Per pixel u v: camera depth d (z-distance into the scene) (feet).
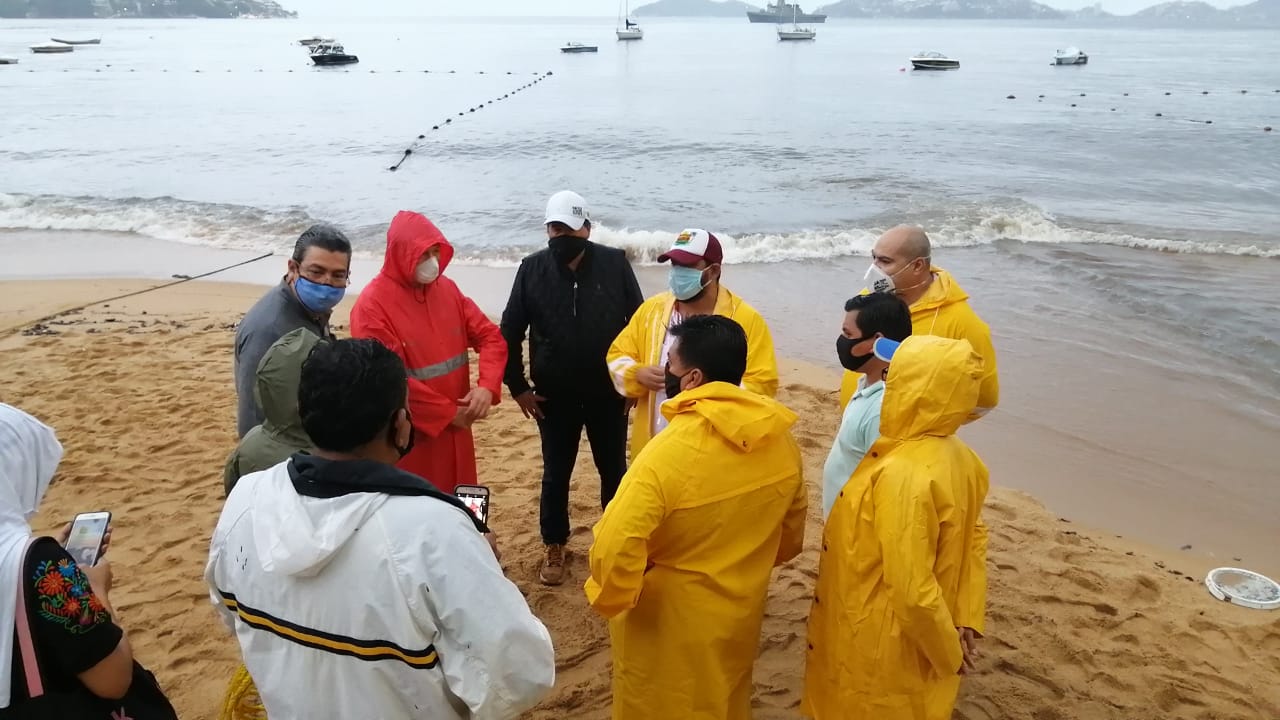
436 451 12.28
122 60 280.51
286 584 5.96
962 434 22.61
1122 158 80.38
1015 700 12.09
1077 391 25.30
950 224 49.55
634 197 60.90
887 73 220.43
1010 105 136.56
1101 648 13.39
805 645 13.21
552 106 133.80
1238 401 24.62
